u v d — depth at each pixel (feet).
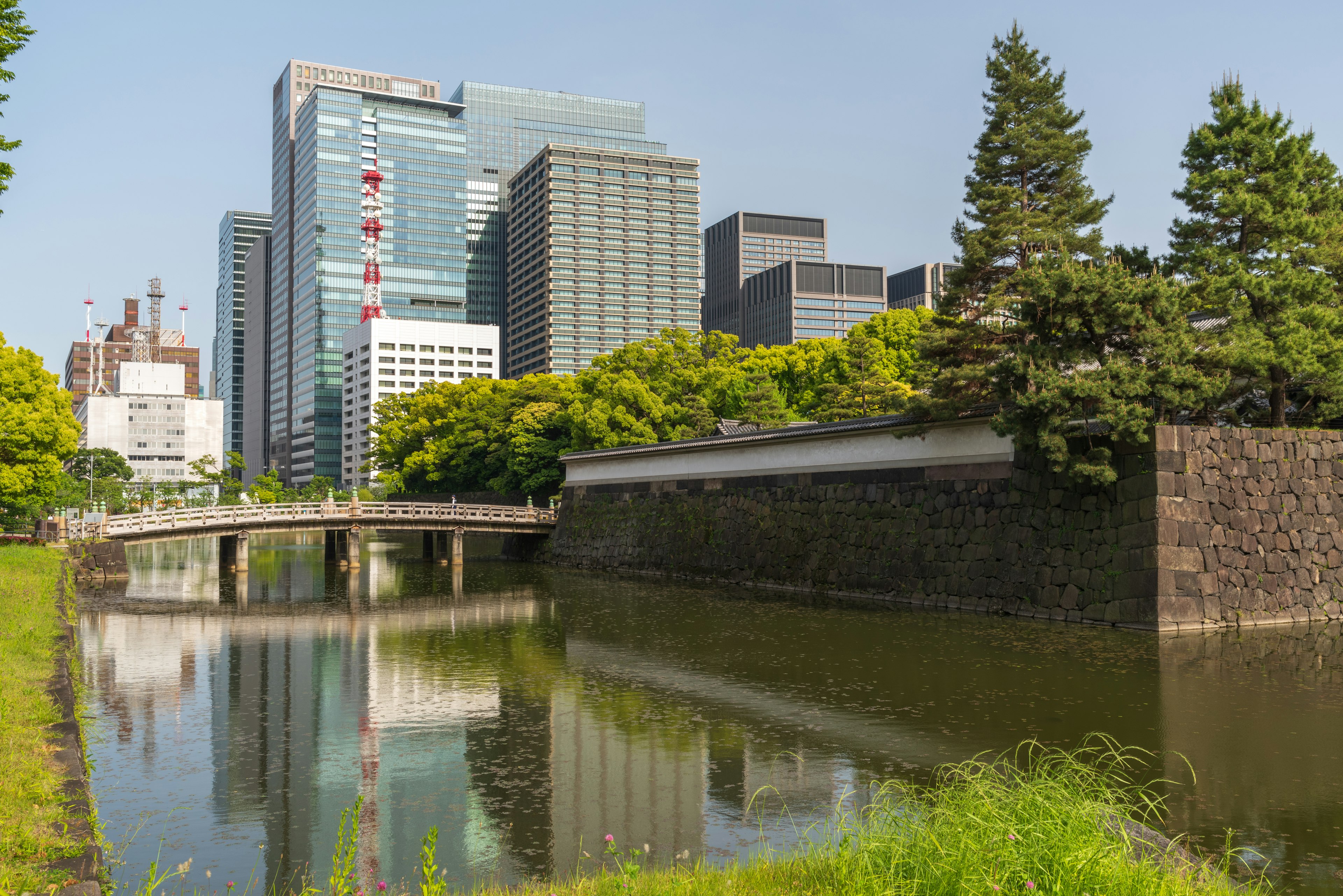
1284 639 82.17
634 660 78.74
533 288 589.73
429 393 315.78
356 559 176.86
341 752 51.13
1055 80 110.83
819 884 23.90
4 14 49.19
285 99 653.30
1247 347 91.50
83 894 22.04
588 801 42.39
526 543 206.08
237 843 37.68
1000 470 105.40
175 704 63.31
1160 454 88.53
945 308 113.09
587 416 201.98
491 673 73.77
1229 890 24.09
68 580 115.85
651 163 587.27
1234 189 97.71
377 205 560.61
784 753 49.65
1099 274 88.99
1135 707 57.52
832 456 129.90
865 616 101.96
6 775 30.99
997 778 31.32
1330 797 40.14
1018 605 100.48
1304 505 95.96
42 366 159.43
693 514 156.87
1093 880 21.83
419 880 32.86
